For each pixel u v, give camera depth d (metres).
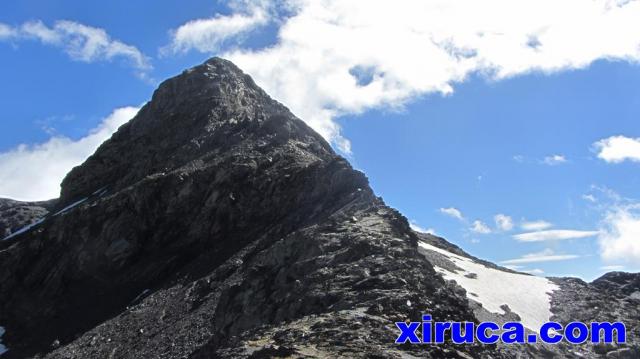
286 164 91.19
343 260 45.84
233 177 89.19
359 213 63.28
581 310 64.62
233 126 112.69
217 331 48.88
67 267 86.50
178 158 105.56
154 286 79.19
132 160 117.62
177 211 88.06
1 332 79.88
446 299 39.41
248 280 52.00
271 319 43.16
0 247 108.06
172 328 57.62
